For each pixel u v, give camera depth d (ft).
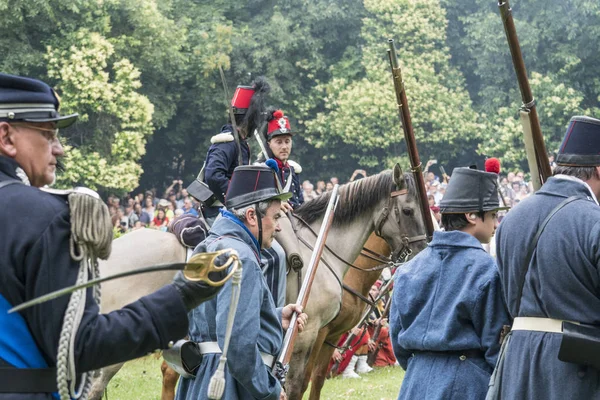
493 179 15.12
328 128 131.54
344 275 24.53
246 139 24.48
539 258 13.33
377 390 33.45
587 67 136.67
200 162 135.13
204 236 22.94
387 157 129.39
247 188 14.69
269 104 131.64
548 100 128.57
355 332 29.09
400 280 15.20
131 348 9.23
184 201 88.12
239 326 13.39
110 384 33.63
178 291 9.59
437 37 133.18
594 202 13.67
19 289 9.07
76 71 107.65
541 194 13.91
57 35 115.85
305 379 24.16
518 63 14.98
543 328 13.29
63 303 9.03
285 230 22.94
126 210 88.94
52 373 9.28
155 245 22.57
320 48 137.08
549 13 135.33
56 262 9.06
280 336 14.75
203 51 127.95
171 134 133.39
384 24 136.56
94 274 9.42
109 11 120.16
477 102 141.59
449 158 135.13
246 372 13.39
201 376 14.34
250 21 138.21
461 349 14.32
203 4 140.15
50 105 9.81
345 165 136.77
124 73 110.83
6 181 9.39
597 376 12.92
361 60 137.39
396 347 15.28
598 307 13.05
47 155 9.82
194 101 130.82
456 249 14.80
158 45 122.31
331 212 17.65
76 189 9.55
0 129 9.59
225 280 9.77
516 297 13.65
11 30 112.27
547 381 13.08
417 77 130.31
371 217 24.29
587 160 13.96
